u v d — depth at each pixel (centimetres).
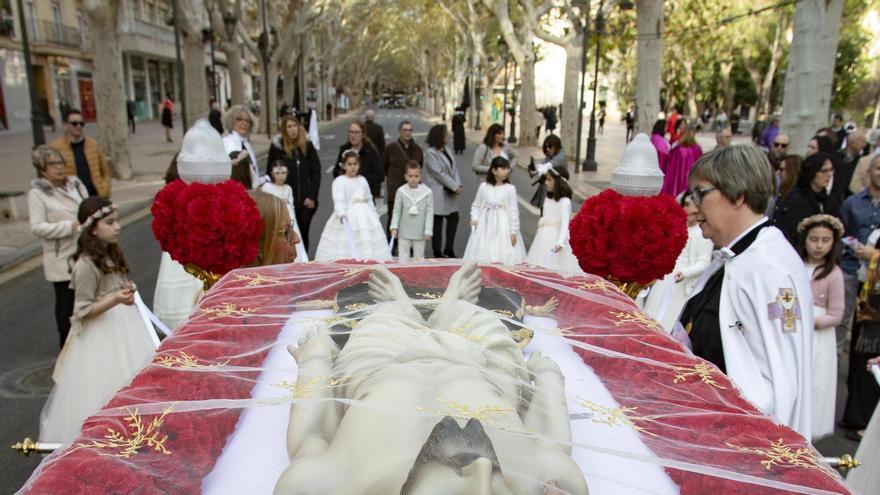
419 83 9275
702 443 155
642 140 314
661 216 291
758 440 157
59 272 490
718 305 235
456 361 169
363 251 636
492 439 134
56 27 3023
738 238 228
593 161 1805
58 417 353
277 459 151
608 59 2897
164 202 295
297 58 3203
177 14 1645
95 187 725
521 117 2525
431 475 118
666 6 2906
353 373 170
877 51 3481
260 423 167
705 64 4041
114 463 141
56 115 3050
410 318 213
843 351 563
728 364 219
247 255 304
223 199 294
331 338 203
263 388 182
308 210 758
